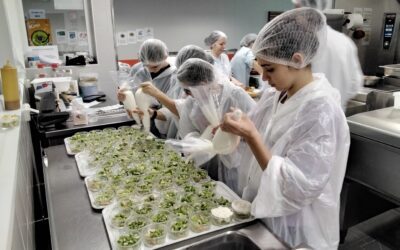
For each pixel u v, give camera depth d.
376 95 2.46
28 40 3.36
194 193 1.36
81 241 1.09
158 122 2.25
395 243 2.34
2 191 0.95
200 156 1.59
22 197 1.26
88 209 1.28
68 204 1.32
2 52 2.37
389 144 1.73
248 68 4.39
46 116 2.13
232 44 6.35
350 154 1.99
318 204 1.17
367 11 3.07
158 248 1.03
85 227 1.16
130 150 1.81
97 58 3.53
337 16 2.82
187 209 1.23
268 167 1.04
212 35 4.27
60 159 1.76
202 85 1.59
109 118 2.37
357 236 2.42
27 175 1.71
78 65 3.39
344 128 1.10
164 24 5.61
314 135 1.04
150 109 2.16
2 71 1.67
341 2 2.93
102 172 1.53
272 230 1.14
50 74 3.24
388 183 1.81
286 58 1.07
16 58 2.64
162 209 1.25
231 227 1.12
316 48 1.08
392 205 2.48
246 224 1.14
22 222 1.15
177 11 5.66
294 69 1.11
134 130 2.11
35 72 3.21
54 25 3.48
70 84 2.93
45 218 1.96
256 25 6.46
